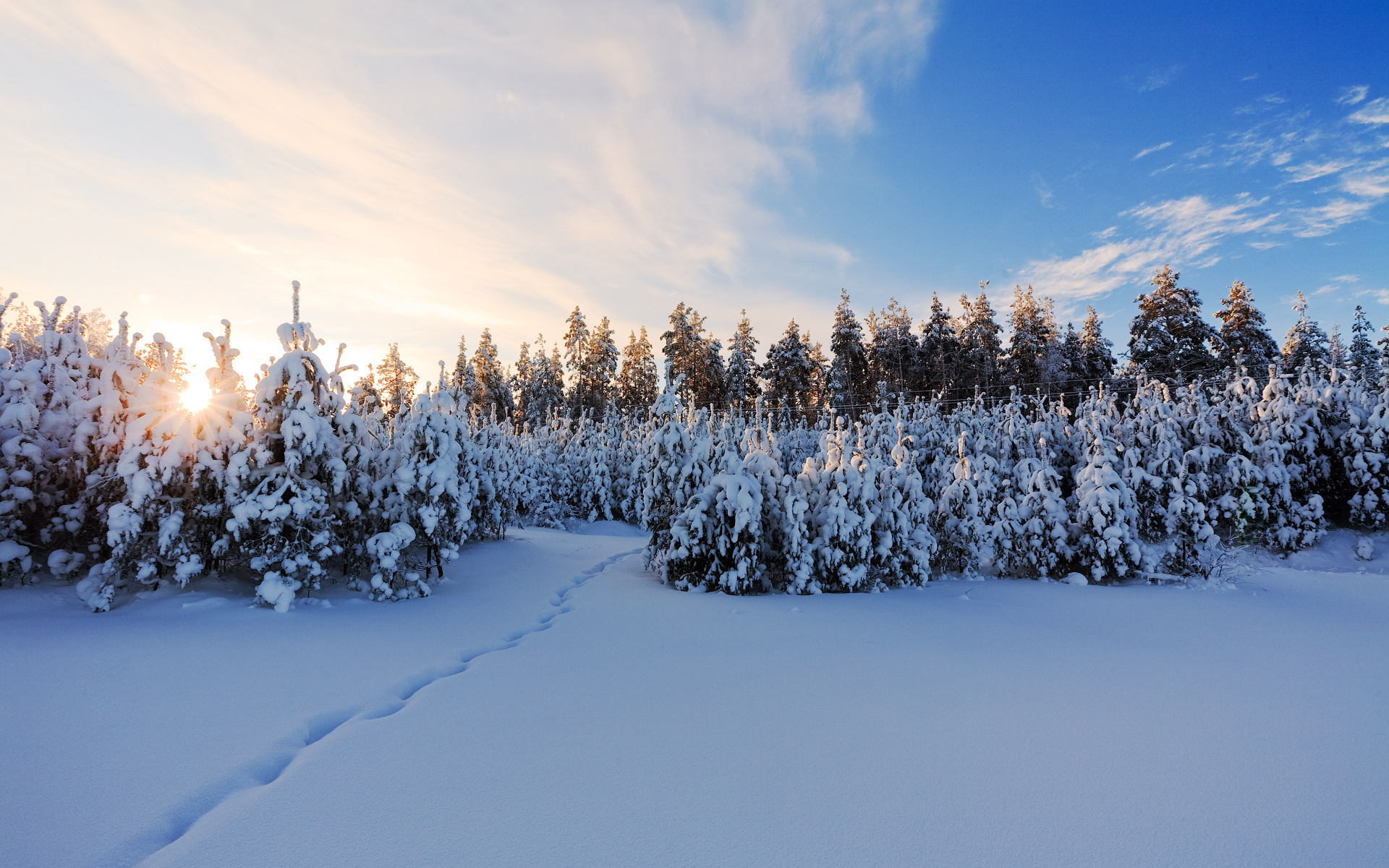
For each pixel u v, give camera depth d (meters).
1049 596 10.59
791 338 49.06
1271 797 3.39
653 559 13.02
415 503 9.49
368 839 2.84
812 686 5.32
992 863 2.73
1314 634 7.67
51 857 2.64
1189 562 12.24
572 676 5.56
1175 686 5.40
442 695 4.95
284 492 7.90
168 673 5.01
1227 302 40.31
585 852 2.76
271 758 3.72
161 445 7.44
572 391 56.62
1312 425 15.84
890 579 11.58
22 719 3.98
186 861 2.63
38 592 7.16
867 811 3.18
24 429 7.49
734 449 12.10
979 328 48.16
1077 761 3.84
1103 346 50.25
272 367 8.33
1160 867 2.71
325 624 6.98
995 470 17.73
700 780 3.51
